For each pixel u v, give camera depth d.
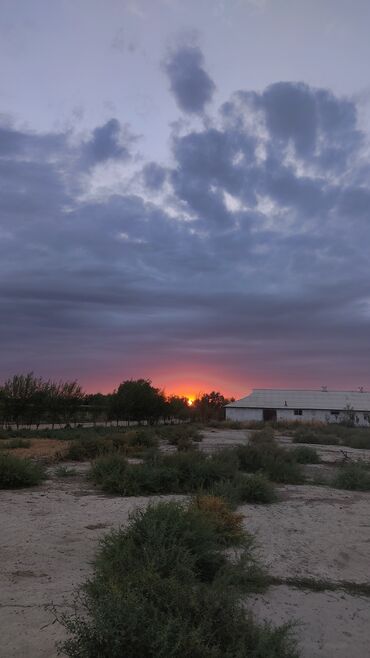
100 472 14.22
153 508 7.25
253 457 17.31
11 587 6.11
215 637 4.24
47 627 4.96
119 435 27.00
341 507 12.52
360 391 81.94
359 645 5.16
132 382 54.62
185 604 4.48
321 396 79.62
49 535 8.62
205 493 11.82
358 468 16.77
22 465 14.12
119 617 4.01
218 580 5.25
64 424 52.28
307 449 23.70
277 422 62.25
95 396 60.03
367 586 6.98
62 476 15.85
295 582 6.88
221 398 88.00
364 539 9.43
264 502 12.52
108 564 5.76
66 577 6.52
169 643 3.92
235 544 8.09
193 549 6.30
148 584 4.78
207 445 29.61
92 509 10.86
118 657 3.95
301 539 9.20
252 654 4.11
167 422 65.12
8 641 4.68
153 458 16.47
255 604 5.96
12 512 10.37
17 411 42.81
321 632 5.39
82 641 4.05
